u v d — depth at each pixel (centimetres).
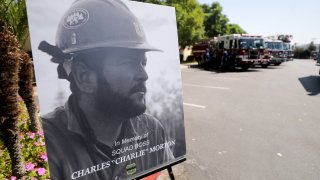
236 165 409
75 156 200
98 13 212
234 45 1809
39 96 183
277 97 923
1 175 315
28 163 337
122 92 226
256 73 1712
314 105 796
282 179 365
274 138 522
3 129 271
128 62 230
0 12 295
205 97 934
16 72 257
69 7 197
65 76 194
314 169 392
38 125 472
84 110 205
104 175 216
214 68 2139
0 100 255
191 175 379
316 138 519
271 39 2373
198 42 2561
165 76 260
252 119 654
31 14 179
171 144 264
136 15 237
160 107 255
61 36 192
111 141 219
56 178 191
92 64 208
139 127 238
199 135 543
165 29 261
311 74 1648
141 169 240
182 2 2770
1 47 241
